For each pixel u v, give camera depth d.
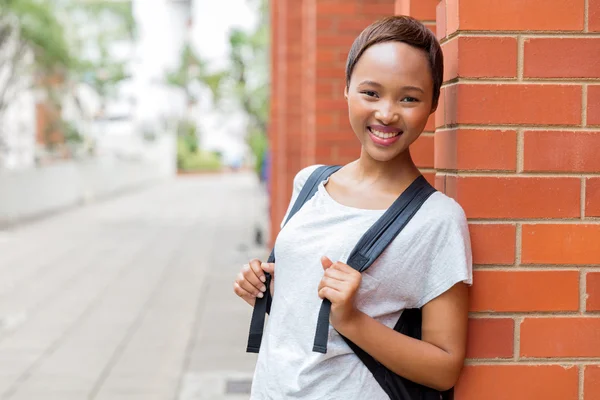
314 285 1.67
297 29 8.10
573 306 1.87
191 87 35.25
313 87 5.93
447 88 1.95
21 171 16.81
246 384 5.04
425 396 1.71
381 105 1.65
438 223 1.63
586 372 1.88
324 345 1.57
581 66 1.86
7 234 14.27
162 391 4.93
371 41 1.66
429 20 2.33
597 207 1.87
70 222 16.73
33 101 21.11
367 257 1.62
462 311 1.67
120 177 29.25
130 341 6.23
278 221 9.39
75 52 20.00
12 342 6.22
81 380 5.18
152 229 15.18
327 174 1.83
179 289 8.57
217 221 16.95
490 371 1.88
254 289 1.80
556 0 1.85
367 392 1.64
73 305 7.73
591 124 1.86
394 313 1.68
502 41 1.85
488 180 1.86
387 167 1.72
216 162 52.75
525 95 1.86
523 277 1.87
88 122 24.97
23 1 15.45
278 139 9.50
